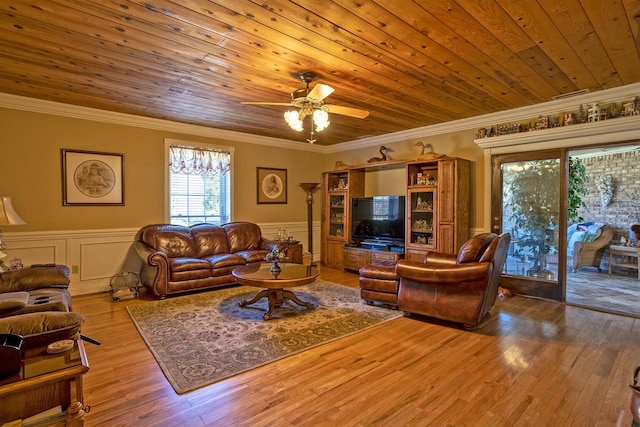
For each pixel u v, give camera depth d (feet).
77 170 14.51
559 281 13.62
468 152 16.43
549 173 13.82
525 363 8.21
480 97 12.82
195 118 16.06
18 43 8.43
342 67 10.01
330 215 21.89
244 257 16.29
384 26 7.70
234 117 15.81
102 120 15.05
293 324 10.87
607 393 6.88
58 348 5.11
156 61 9.54
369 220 19.54
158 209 16.76
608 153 21.50
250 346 9.14
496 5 6.92
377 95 12.58
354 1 6.73
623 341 9.53
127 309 12.39
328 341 9.52
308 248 22.99
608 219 21.57
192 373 7.66
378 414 6.19
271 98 13.01
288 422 5.96
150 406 6.42
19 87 11.83
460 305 10.48
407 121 16.52
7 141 13.00
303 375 7.63
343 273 19.48
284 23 7.54
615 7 7.00
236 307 12.65
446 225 15.79
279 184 21.57
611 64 9.85
